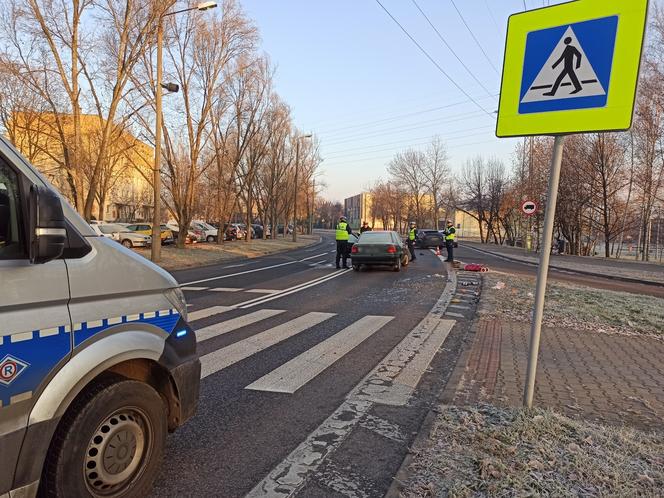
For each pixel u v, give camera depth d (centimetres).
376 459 319
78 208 1686
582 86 321
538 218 3769
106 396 237
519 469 286
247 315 819
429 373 511
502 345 619
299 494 275
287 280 1373
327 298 1030
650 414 385
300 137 4525
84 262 237
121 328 254
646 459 300
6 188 210
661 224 4034
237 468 305
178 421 295
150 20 1636
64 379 219
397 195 7888
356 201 11981
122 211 5769
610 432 339
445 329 729
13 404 199
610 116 311
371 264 1659
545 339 654
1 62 1468
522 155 3881
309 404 417
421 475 285
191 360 303
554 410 389
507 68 354
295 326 735
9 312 199
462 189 6272
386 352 594
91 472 234
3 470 198
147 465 261
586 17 318
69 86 1603
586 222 3703
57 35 1534
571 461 295
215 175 3144
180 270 1703
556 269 2155
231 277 1454
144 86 1923
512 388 446
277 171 4334
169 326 288
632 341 652
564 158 3516
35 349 208
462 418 366
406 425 375
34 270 211
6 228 207
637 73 302
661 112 2783
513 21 349
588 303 956
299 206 6781
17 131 2302
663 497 255
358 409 407
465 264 1938
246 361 545
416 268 1802
